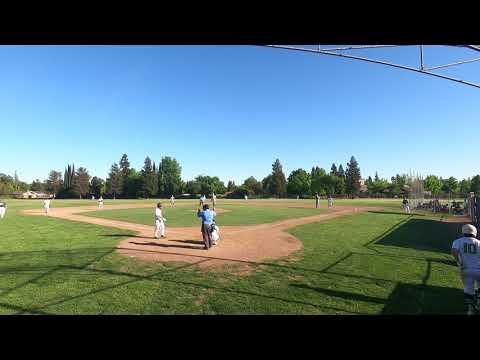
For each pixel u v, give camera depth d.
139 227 19.67
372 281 8.05
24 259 10.40
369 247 12.79
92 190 113.81
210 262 10.07
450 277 8.46
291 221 23.41
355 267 9.48
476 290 5.87
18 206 47.03
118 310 6.10
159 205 15.31
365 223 22.23
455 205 32.78
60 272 8.79
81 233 16.78
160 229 16.23
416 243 13.91
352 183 125.31
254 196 114.81
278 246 12.95
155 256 10.93
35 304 6.36
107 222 22.80
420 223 22.67
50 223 22.17
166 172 117.50
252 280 8.11
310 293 7.11
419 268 9.40
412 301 6.64
